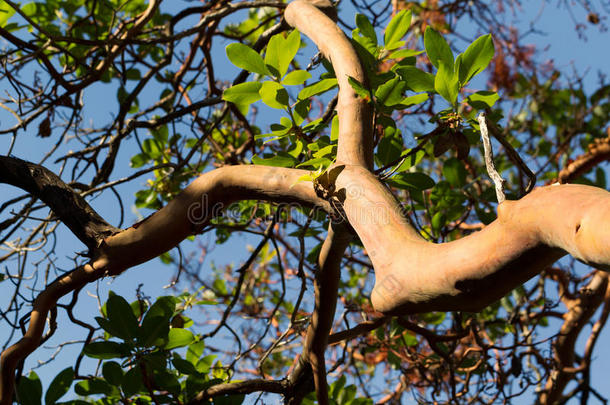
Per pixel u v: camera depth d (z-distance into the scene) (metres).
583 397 3.37
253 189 1.61
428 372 3.46
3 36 2.54
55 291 1.69
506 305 3.32
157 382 2.11
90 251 1.75
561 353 3.41
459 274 0.98
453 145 1.71
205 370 2.51
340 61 1.76
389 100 1.70
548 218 0.89
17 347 1.56
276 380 2.28
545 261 0.92
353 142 1.56
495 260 0.94
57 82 2.74
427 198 2.99
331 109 2.38
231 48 1.75
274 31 2.74
